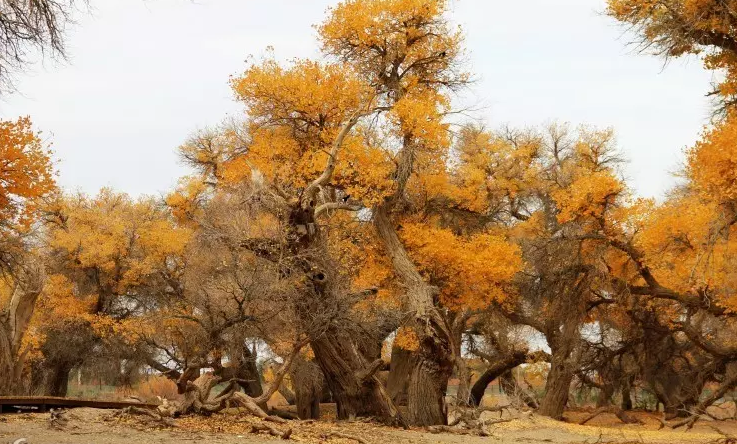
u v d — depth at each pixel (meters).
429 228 31.52
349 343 21.97
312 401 33.66
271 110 28.20
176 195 39.94
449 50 29.08
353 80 27.88
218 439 14.17
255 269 19.86
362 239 29.09
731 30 21.28
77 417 15.48
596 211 31.27
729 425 35.34
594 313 40.00
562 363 36.91
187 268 30.50
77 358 39.06
